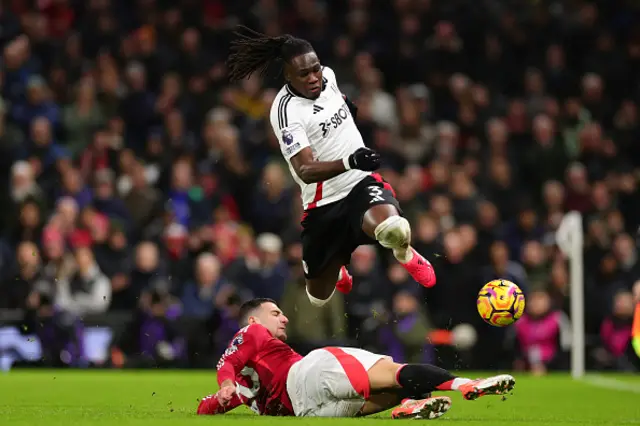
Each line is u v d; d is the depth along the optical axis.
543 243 53.47
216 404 22.52
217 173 54.81
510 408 28.09
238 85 61.31
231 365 21.89
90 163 54.12
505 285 22.80
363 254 46.41
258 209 52.88
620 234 54.25
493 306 22.64
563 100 67.81
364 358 21.39
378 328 44.84
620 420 24.00
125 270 47.84
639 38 70.50
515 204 58.25
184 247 48.28
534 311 47.75
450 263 48.47
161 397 30.58
